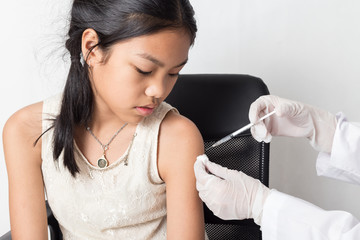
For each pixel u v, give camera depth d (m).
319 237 0.66
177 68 0.66
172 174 0.78
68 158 0.77
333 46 1.19
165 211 0.82
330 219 0.67
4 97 1.29
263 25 1.21
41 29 1.22
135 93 0.66
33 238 0.78
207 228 0.96
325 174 0.89
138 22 0.61
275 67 1.23
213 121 0.91
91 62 0.69
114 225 0.79
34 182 0.81
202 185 0.73
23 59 1.25
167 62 0.63
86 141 0.80
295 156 1.30
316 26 1.19
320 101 1.24
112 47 0.64
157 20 0.61
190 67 1.25
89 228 0.81
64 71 1.24
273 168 1.33
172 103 0.93
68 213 0.80
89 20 0.67
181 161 0.78
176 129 0.79
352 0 1.15
